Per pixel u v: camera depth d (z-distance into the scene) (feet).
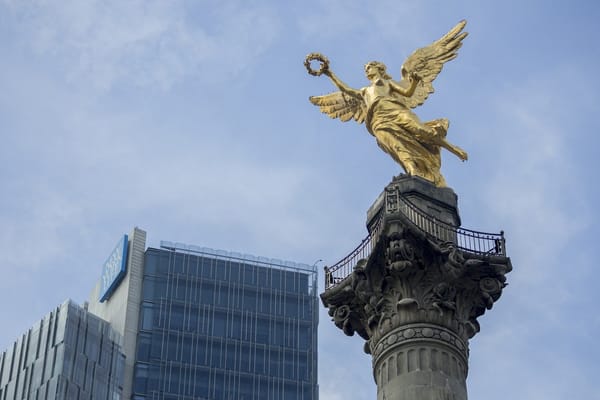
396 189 140.26
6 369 423.23
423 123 152.46
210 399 428.56
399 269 136.36
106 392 412.16
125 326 438.40
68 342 409.49
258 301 460.55
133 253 462.60
